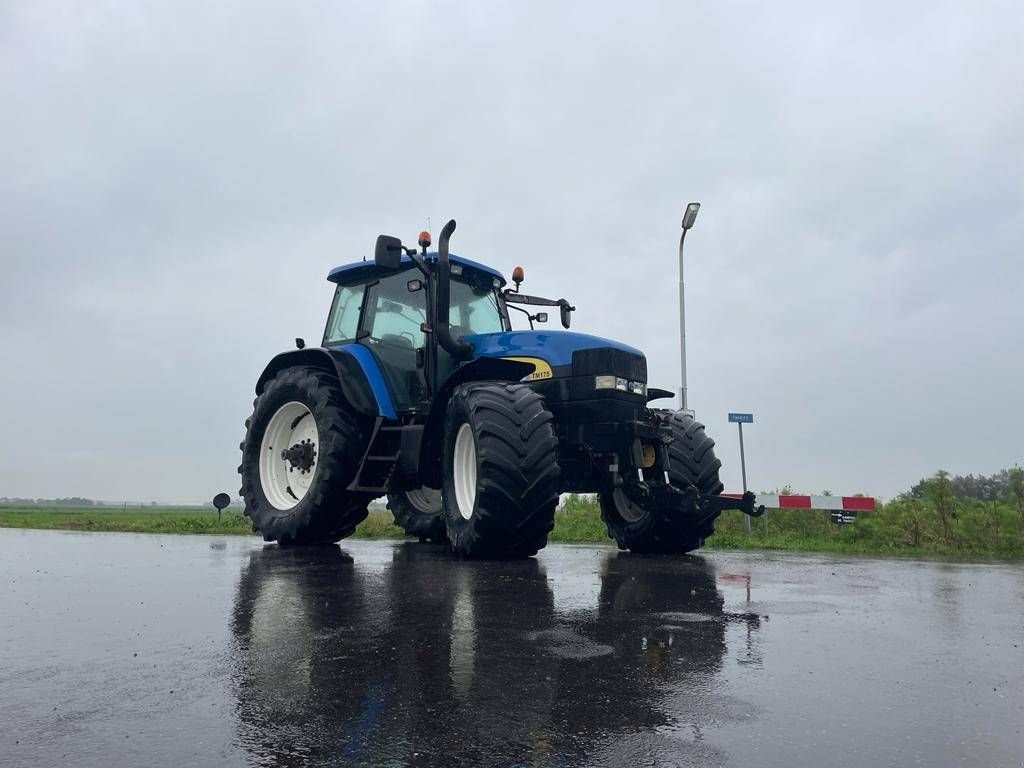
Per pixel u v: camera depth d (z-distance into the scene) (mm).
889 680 2100
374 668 2184
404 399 6168
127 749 1575
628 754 1539
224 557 5184
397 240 5605
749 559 5391
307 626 2750
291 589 3613
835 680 2092
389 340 6363
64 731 1683
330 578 4004
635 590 3648
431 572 4266
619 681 2057
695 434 6023
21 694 1953
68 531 9031
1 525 10711
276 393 6617
